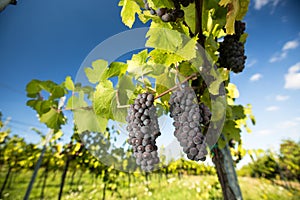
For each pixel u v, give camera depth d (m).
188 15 0.37
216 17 0.40
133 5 0.42
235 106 0.69
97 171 2.12
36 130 2.56
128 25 0.43
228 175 0.58
